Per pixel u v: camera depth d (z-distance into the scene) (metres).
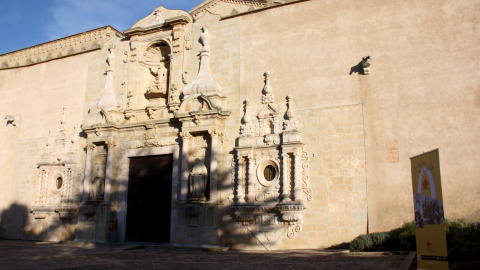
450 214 17.73
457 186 17.91
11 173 30.83
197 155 23.83
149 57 27.98
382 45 20.61
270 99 22.47
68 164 28.11
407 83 19.73
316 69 21.81
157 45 27.72
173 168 24.44
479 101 18.31
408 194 18.67
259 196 21.41
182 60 25.78
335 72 21.33
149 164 25.73
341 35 21.61
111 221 24.84
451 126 18.56
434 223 10.80
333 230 19.69
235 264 14.38
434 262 10.81
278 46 23.08
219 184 22.80
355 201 19.55
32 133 30.73
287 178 20.94
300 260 15.17
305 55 22.25
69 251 20.39
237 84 23.69
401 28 20.41
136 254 18.89
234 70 23.97
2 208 30.45
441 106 18.92
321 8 22.42
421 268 11.30
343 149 20.33
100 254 18.91
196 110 23.81
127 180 26.09
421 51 19.78
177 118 24.34
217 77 24.42
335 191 20.05
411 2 20.48
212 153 22.91
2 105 32.59
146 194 25.38
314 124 21.19
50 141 29.58
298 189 20.48
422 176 11.49
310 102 21.53
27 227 29.02
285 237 20.55
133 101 26.83
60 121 29.62
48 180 28.92
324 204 20.11
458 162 18.12
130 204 25.73
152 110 25.84
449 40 19.39
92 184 26.47
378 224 18.88
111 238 24.64
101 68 28.92
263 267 13.29
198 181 22.80
